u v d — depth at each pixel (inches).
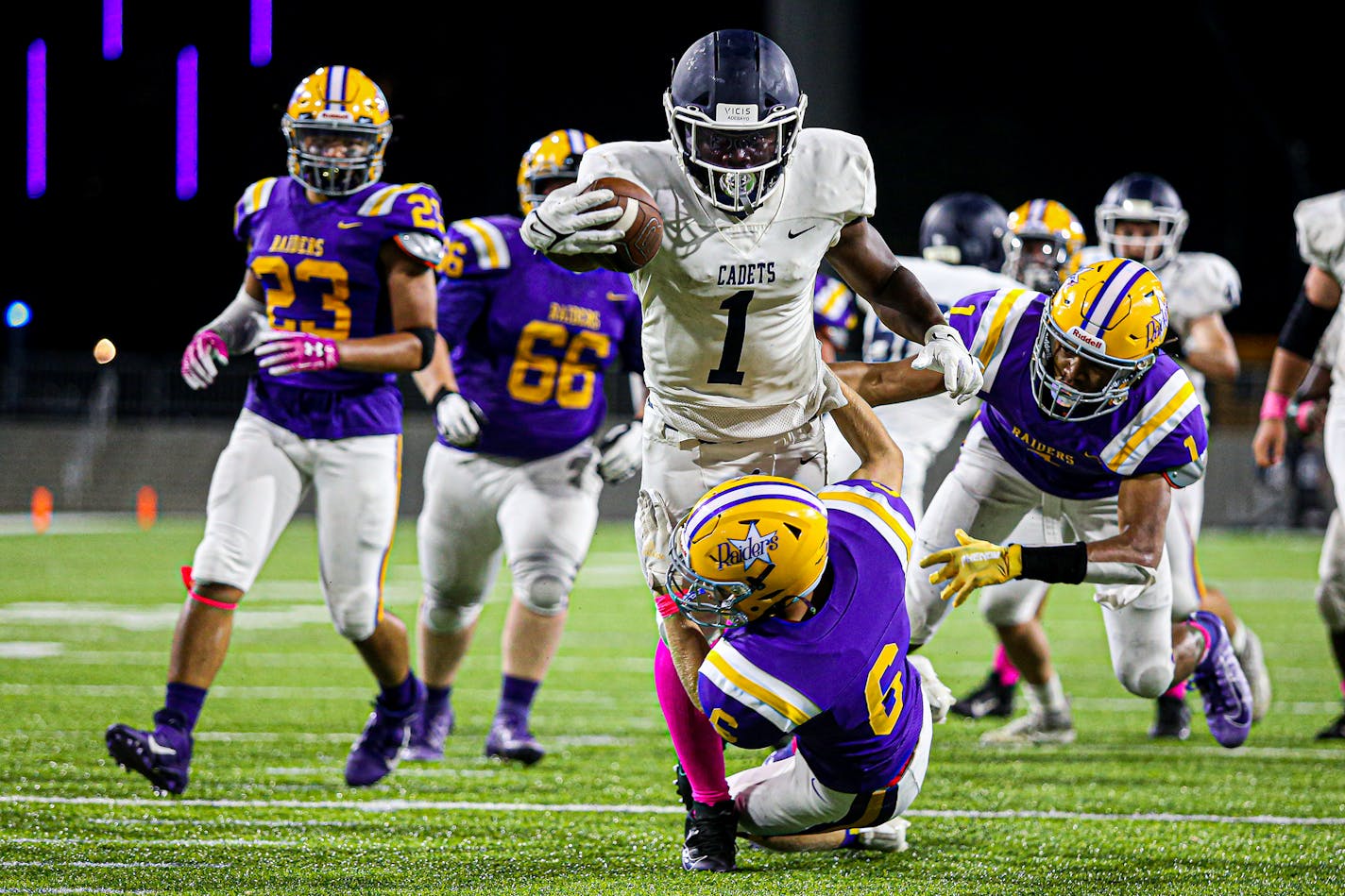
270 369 496.7
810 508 369.1
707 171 378.9
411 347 519.8
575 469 610.9
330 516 527.8
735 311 395.9
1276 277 3068.4
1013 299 488.4
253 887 397.1
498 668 904.9
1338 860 439.2
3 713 688.4
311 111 514.6
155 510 2255.2
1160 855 444.8
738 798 426.0
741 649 376.8
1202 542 1891.0
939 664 936.9
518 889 397.1
